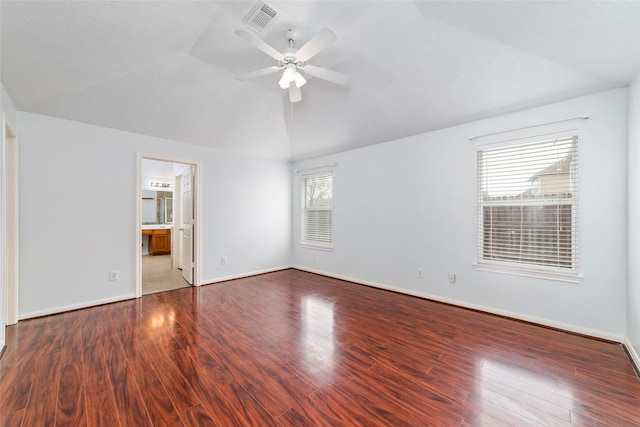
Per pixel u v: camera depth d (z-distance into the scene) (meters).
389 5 2.05
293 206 5.57
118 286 3.45
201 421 1.46
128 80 2.81
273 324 2.76
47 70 2.46
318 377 1.86
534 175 2.80
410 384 1.79
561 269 2.63
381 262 4.09
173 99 3.20
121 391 1.70
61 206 3.07
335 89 3.27
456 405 1.59
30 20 1.97
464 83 2.68
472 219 3.20
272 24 2.24
